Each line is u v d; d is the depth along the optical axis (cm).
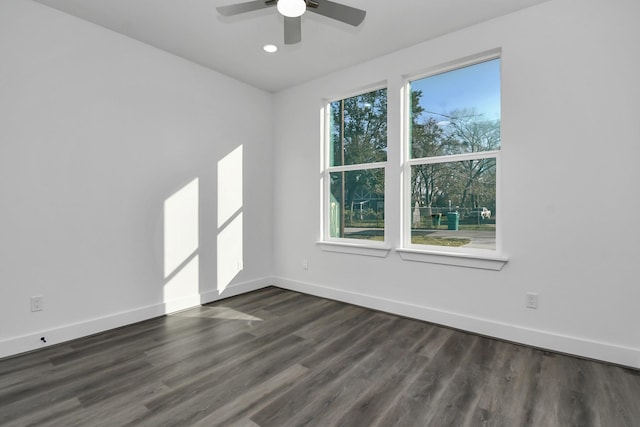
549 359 222
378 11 244
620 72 211
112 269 275
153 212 302
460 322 275
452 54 275
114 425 157
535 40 238
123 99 280
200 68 338
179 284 324
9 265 224
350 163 361
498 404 173
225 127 364
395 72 310
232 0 231
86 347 241
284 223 411
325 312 321
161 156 307
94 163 263
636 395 180
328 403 175
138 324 288
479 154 274
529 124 242
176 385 192
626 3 209
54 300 244
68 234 250
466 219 283
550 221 235
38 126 235
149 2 233
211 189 351
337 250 359
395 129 312
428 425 157
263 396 181
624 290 211
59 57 244
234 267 377
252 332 271
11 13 222
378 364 217
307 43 293
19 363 215
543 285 238
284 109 408
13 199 225
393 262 317
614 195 213
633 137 208
